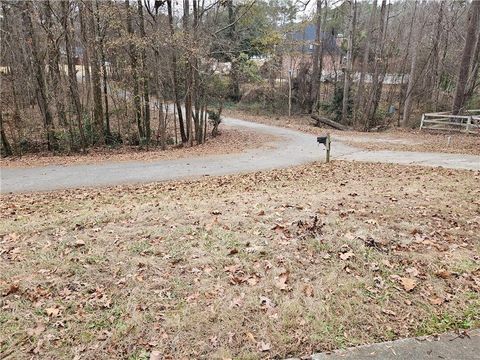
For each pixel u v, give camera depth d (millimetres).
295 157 13570
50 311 3262
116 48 15188
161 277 3809
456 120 19766
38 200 7750
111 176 10320
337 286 3631
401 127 22766
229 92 32562
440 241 4656
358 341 2939
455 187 7430
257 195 7203
